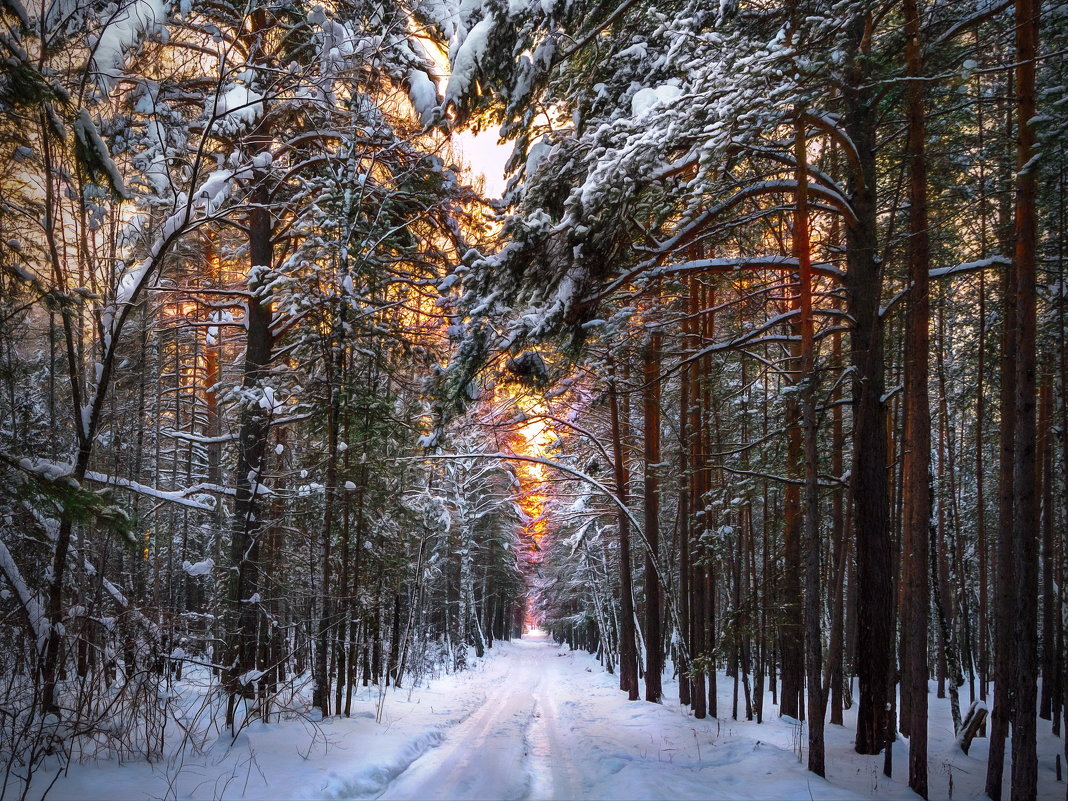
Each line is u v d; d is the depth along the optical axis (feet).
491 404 56.70
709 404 53.31
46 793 19.84
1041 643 62.03
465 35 37.22
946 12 33.73
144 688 26.66
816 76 27.30
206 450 77.00
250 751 27.68
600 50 39.86
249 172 41.98
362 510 43.32
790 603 43.93
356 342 42.45
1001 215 43.65
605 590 101.09
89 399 38.73
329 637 39.96
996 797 29.04
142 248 34.17
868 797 26.30
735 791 26.14
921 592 29.32
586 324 37.11
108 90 32.86
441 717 43.86
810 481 28.58
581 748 36.29
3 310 26.27
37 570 30.60
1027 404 26.50
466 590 101.40
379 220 42.09
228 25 41.93
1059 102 27.04
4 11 25.14
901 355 47.65
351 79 39.78
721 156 28.81
